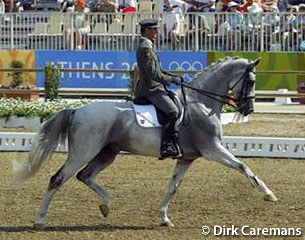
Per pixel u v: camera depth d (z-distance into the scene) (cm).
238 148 2042
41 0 3809
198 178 1691
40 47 3228
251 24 3142
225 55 3141
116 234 1207
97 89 3181
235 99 1309
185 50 3158
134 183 1645
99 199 1480
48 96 2641
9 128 2402
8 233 1216
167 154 1262
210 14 3155
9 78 3119
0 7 3594
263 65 3130
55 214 1354
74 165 1248
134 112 1262
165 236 1190
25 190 1571
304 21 3145
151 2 3591
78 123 1249
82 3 3488
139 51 1262
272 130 2391
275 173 1786
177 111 1266
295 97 2923
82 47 3209
